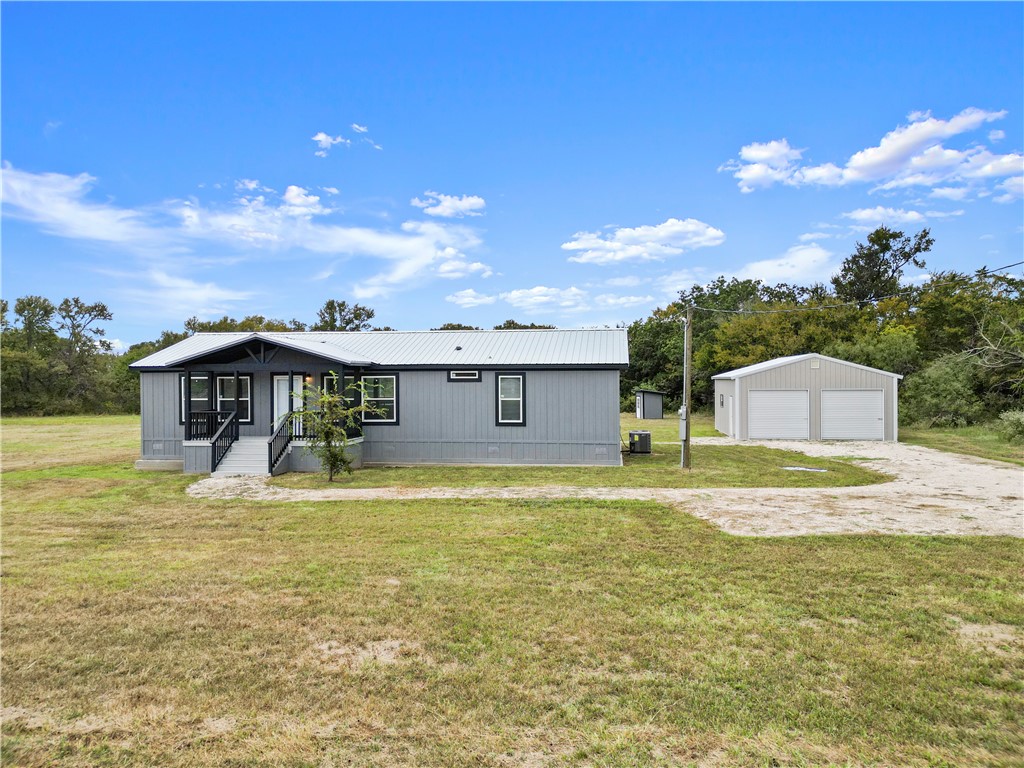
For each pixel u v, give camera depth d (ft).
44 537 28.30
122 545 26.68
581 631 16.70
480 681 13.99
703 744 11.48
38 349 178.29
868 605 18.43
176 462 55.06
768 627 16.84
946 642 15.83
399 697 13.33
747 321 128.77
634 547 25.27
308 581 21.20
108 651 15.72
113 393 183.52
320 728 12.16
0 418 147.13
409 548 25.58
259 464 49.96
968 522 29.55
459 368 55.83
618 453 54.39
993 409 89.25
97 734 12.07
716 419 96.84
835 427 75.92
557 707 12.83
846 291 157.58
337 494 39.50
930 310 112.98
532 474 48.67
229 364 52.95
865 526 28.78
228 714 12.75
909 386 92.99
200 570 22.70
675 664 14.69
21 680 14.25
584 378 54.85
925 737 11.64
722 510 32.73
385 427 57.06
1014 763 10.83
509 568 22.54
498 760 11.03
